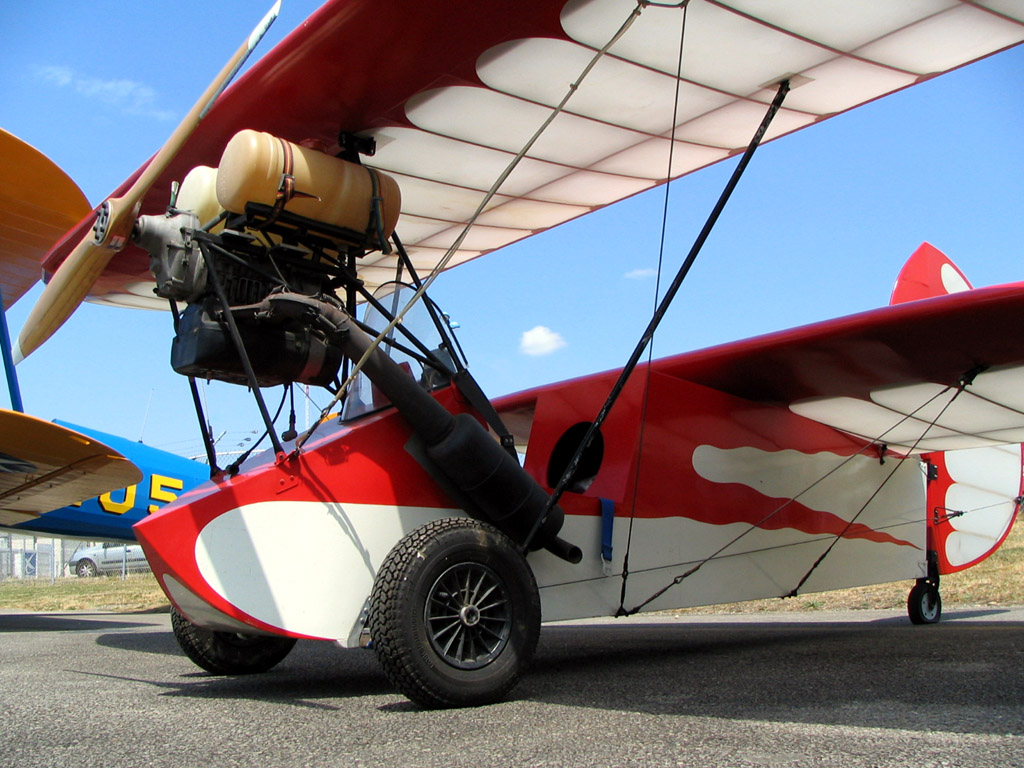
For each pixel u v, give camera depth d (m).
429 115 4.00
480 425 3.57
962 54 3.57
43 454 5.93
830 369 4.57
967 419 5.47
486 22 3.15
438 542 3.00
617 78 3.74
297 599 3.18
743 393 5.05
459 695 2.88
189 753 2.26
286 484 3.25
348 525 3.35
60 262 5.14
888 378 4.70
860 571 5.82
